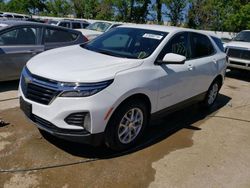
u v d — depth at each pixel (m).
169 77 4.51
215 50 6.17
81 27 19.72
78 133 3.54
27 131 4.36
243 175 3.86
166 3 33.44
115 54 4.46
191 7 31.34
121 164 3.77
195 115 5.91
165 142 4.52
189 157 4.14
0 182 3.19
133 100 3.96
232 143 4.76
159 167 3.81
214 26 29.28
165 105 4.65
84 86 3.47
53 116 3.51
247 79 10.21
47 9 45.78
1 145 3.91
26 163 3.57
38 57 4.36
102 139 3.73
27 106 3.77
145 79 4.06
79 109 3.46
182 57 4.30
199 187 3.50
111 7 38.31
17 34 6.55
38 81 3.64
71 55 4.34
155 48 4.47
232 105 6.88
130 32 4.98
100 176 3.48
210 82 5.96
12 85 6.71
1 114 4.95
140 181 3.48
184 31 5.17
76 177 3.41
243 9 23.16
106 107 3.58
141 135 4.38
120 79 3.74
